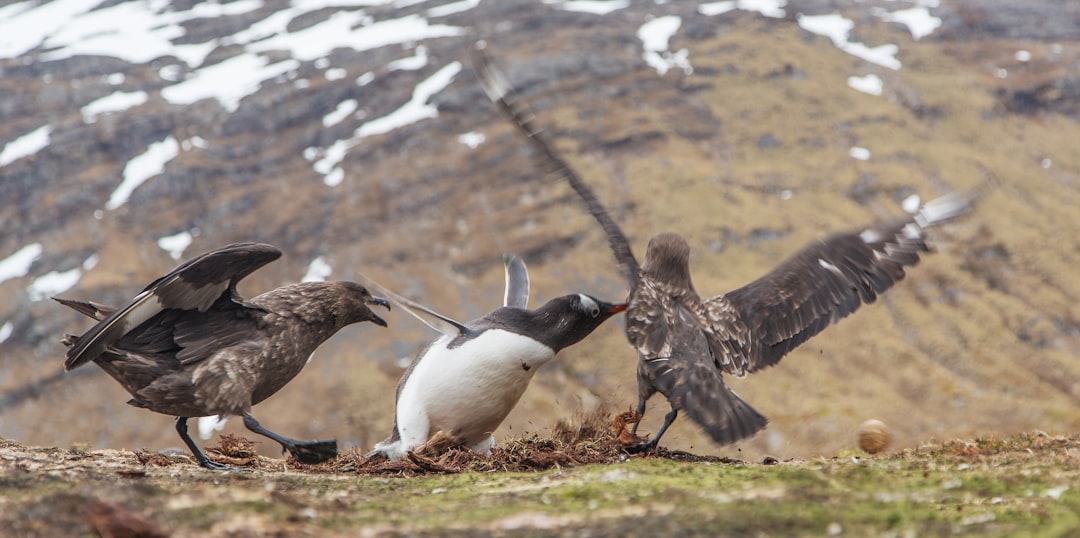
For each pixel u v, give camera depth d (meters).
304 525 4.84
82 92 121.88
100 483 5.67
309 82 118.25
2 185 106.50
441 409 7.54
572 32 121.00
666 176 88.31
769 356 7.48
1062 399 63.00
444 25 128.50
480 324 7.63
